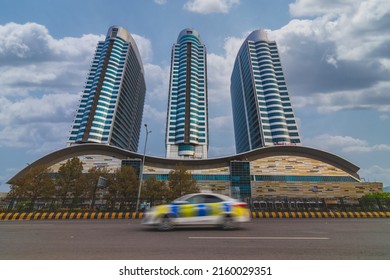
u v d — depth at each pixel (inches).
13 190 1186.0
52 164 2481.5
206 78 4842.5
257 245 237.6
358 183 2394.2
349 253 205.8
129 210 893.2
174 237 289.3
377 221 553.6
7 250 220.8
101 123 4020.7
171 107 4372.5
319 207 776.3
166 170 2603.3
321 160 2672.2
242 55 5305.1
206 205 362.0
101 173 1398.9
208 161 2650.1
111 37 5142.7
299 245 237.9
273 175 2532.0
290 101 4158.5
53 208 859.4
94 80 4475.9
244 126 4842.5
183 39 5236.2
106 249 221.8
